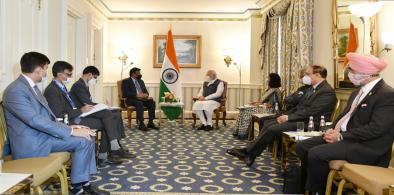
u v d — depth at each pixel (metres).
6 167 2.43
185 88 9.16
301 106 4.52
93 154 3.43
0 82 3.23
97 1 7.60
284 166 3.92
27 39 3.86
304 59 5.35
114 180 3.62
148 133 6.67
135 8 8.69
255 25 8.57
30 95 2.87
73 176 3.04
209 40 9.17
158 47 9.15
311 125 3.88
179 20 9.16
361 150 2.84
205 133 6.78
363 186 2.35
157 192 3.24
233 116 9.05
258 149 4.25
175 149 5.24
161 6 8.45
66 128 2.96
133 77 7.41
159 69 9.20
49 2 4.48
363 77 2.99
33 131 2.85
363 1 4.05
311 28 5.32
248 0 7.69
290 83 6.22
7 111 2.85
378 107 2.84
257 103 6.50
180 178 3.73
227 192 3.29
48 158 2.69
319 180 2.96
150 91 9.12
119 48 9.13
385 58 3.76
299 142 3.29
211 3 8.05
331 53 4.86
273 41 7.21
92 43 7.50
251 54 8.62
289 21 6.20
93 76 4.95
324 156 2.86
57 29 4.78
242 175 3.89
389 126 2.78
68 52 5.97
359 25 4.17
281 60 6.80
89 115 4.27
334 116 4.09
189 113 9.12
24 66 2.92
